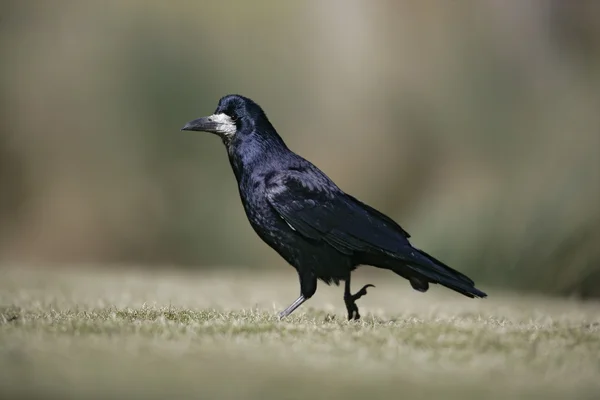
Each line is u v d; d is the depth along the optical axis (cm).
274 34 2084
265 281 1309
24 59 1959
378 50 2056
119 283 1161
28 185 1892
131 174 1881
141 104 1928
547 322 699
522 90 1862
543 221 1320
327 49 2086
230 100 755
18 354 470
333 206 712
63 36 1978
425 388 419
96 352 480
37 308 733
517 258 1325
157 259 1841
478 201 1426
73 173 1888
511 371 466
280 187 716
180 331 568
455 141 1856
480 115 1847
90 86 1942
